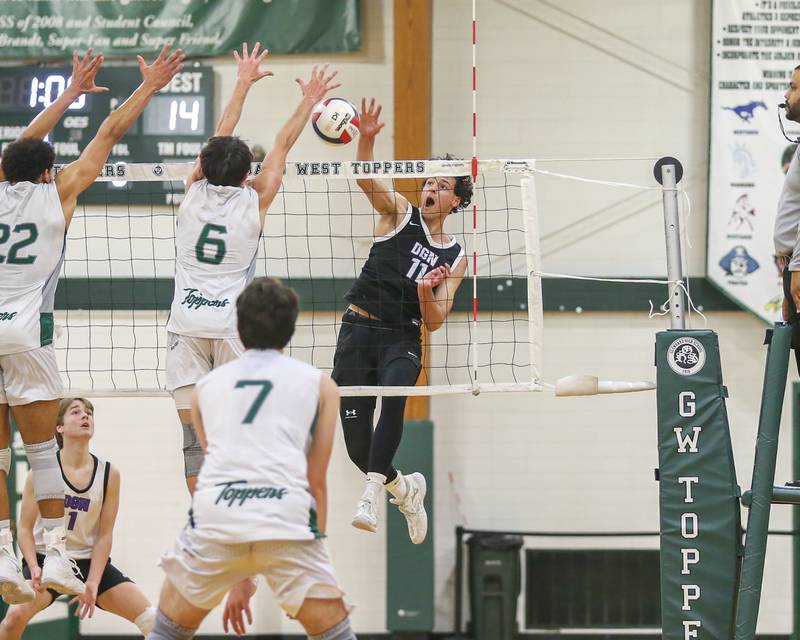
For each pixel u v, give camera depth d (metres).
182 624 9.35
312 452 9.32
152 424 23.86
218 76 23.70
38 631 22.72
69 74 23.41
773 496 13.01
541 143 23.66
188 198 12.52
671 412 13.41
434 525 23.08
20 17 23.48
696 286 23.41
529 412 23.80
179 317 12.30
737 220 22.80
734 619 13.09
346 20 23.44
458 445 23.81
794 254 12.91
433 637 23.41
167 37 23.48
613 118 23.59
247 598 10.74
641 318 23.64
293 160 23.64
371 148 14.57
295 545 8.95
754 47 22.75
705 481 13.25
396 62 22.69
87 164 12.36
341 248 23.34
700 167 23.48
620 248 23.58
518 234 23.53
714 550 13.14
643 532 23.38
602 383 14.16
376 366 14.10
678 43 23.53
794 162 12.91
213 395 9.25
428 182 14.38
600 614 23.64
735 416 23.47
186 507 23.78
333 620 9.14
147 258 23.52
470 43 23.88
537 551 23.67
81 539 15.26
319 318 23.28
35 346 12.02
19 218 12.02
